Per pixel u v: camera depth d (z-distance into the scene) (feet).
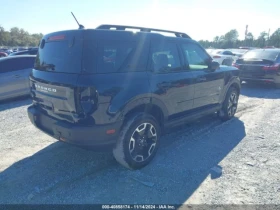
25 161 10.91
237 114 18.43
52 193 8.57
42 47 10.63
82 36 8.48
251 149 12.20
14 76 22.74
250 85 31.83
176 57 11.92
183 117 12.60
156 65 10.71
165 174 9.85
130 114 9.89
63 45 9.14
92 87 8.23
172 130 14.97
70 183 9.19
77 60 8.48
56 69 9.34
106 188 8.89
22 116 18.10
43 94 9.95
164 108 11.10
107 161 10.97
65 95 8.71
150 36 10.57
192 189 8.84
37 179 9.45
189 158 11.25
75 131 8.48
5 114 18.70
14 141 13.19
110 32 9.12
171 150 12.14
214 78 14.37
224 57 50.93
